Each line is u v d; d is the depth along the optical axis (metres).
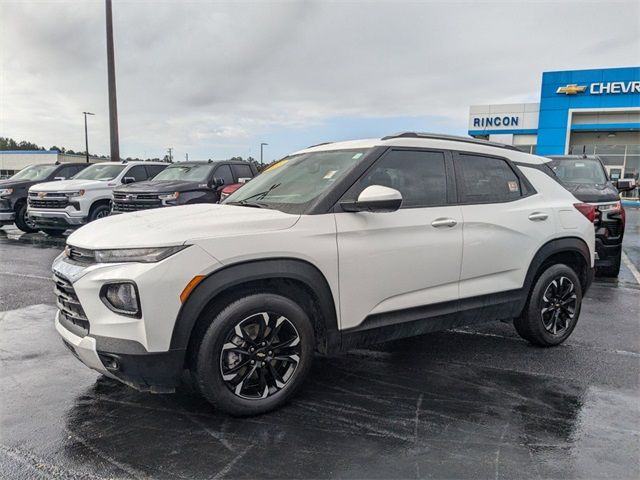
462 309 3.92
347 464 2.65
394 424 3.09
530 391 3.60
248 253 2.98
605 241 7.53
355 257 3.35
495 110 28.89
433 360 4.22
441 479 2.53
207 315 2.96
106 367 2.86
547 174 4.68
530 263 4.27
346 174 3.48
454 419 3.17
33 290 6.61
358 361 4.19
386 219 3.50
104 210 11.86
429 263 3.68
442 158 3.96
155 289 2.75
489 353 4.40
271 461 2.68
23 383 3.68
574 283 4.62
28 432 2.97
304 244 3.16
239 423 3.08
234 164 11.91
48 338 4.69
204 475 2.55
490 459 2.71
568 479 2.54
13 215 12.93
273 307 3.11
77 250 3.07
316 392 3.55
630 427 3.08
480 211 3.99
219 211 3.44
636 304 6.19
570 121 26.89
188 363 3.00
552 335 4.53
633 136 27.34
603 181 8.43
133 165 12.83
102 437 2.92
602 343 4.69
